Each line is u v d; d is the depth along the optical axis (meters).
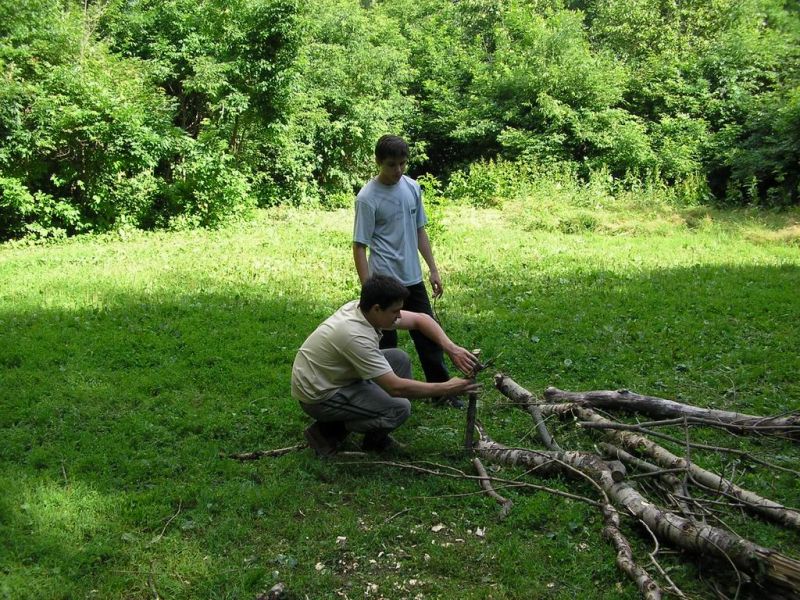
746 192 16.12
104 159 12.59
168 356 6.15
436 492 3.95
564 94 19.31
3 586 3.11
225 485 4.01
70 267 9.81
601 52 20.91
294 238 12.20
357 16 19.47
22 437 4.55
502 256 10.61
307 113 17.05
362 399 4.16
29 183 12.57
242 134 15.64
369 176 19.23
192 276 9.18
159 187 13.52
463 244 11.65
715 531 3.16
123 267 9.78
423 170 22.83
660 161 17.19
